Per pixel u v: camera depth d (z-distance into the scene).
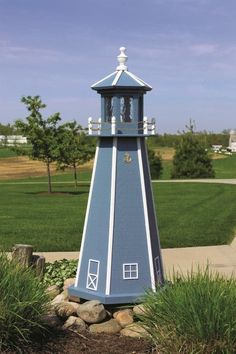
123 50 8.20
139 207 7.93
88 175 54.59
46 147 31.14
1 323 5.96
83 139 33.84
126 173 7.93
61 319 7.16
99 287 7.82
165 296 6.19
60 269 9.52
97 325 7.03
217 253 14.15
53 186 37.53
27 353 6.13
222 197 29.16
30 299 6.25
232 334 5.70
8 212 22.66
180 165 47.56
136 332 6.70
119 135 7.82
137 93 7.99
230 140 129.75
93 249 7.98
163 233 17.22
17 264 6.79
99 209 7.98
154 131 8.02
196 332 5.72
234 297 5.91
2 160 79.69
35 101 30.45
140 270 7.85
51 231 17.48
